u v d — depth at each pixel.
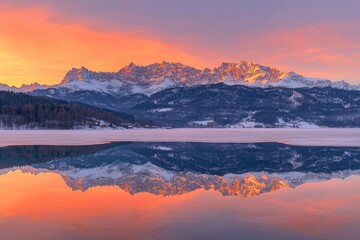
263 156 69.06
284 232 21.19
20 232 21.16
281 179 42.03
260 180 41.19
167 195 31.83
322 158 65.81
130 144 98.25
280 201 29.36
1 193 32.69
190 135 152.88
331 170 50.41
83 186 36.62
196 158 65.44
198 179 41.88
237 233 20.95
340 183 39.12
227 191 33.81
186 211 25.91
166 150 81.00
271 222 23.17
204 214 25.03
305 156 69.06
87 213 25.31
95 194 32.28
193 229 21.66
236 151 78.88
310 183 39.03
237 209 26.45
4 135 132.75
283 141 112.56
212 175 45.25
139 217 24.22
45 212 25.59
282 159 64.25
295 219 23.84
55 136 128.88
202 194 32.38
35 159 62.41
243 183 38.94
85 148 84.12
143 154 72.12
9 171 48.03
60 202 28.84
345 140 117.62
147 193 32.75
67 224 22.64
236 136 146.38
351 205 27.97
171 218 23.98
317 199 30.19
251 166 54.78
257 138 130.50
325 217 24.41
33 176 43.56
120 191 33.88
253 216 24.58
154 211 25.81
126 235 20.56
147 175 44.88
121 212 25.56
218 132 195.75
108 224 22.62
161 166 54.38
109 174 45.56
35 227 22.05
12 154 69.88
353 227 22.23
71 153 73.19
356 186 37.06
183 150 81.12
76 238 20.12
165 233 20.89
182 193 32.84
